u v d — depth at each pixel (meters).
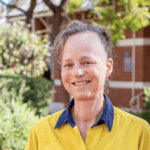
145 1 5.91
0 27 6.82
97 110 1.06
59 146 1.04
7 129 2.50
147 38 9.34
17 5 7.36
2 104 3.18
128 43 9.56
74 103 1.15
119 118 1.06
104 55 1.00
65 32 1.00
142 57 9.35
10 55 6.87
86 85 0.95
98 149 0.97
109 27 5.89
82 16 8.00
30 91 5.03
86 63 0.94
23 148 2.48
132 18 5.86
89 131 1.01
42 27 11.13
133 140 0.98
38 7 9.74
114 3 6.43
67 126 1.08
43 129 1.13
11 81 5.02
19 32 6.75
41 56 7.26
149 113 5.04
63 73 0.99
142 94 9.34
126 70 9.76
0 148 2.42
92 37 0.98
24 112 2.95
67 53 0.96
